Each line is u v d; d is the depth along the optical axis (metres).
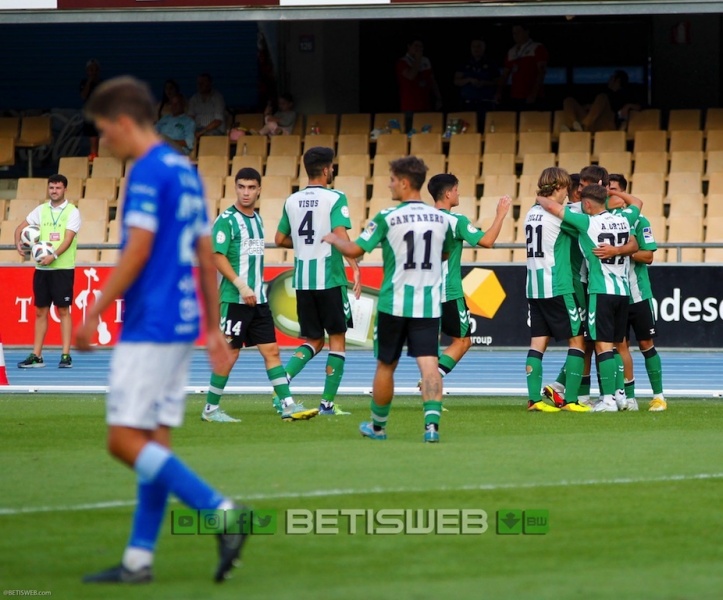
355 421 33.31
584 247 35.72
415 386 46.50
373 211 70.25
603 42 81.94
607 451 26.77
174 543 17.80
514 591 14.95
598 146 71.81
